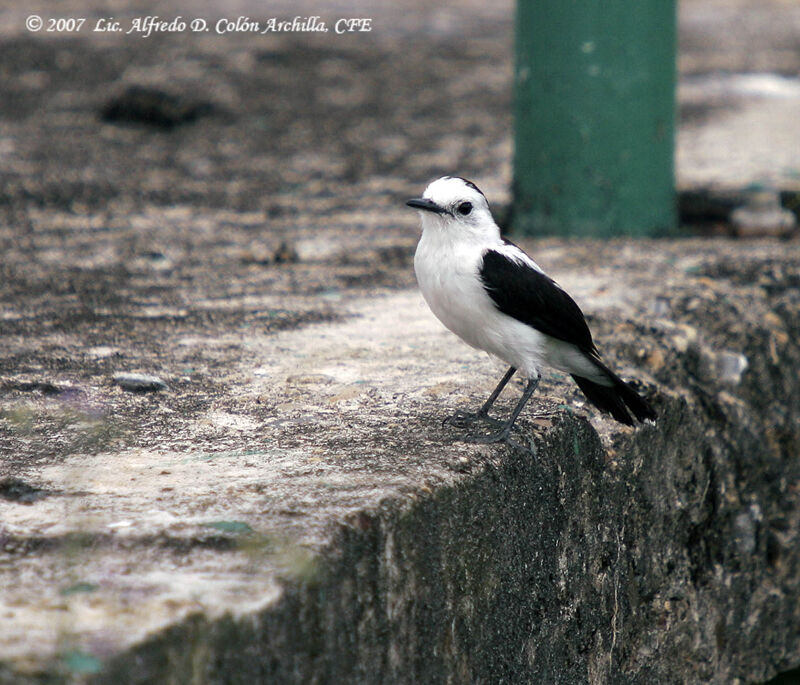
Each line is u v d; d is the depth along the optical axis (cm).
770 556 1092
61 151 2094
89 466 681
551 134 1551
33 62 2841
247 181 1948
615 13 1502
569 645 806
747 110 2555
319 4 4131
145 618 482
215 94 2619
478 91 2861
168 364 936
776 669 1109
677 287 1202
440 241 762
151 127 2373
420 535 628
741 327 1129
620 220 1566
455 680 671
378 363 946
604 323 1062
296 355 972
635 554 898
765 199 1692
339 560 564
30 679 440
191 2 3884
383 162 2119
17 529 572
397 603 612
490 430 766
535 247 1478
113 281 1259
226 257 1412
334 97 2719
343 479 648
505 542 717
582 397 891
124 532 567
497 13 4378
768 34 3978
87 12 3569
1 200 1705
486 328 762
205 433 755
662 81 1546
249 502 609
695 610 965
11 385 863
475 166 2070
